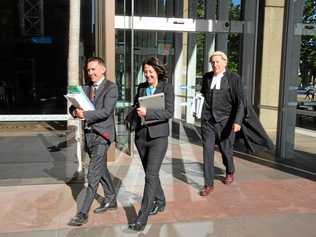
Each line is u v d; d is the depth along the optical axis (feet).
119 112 28.45
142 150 15.39
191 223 15.79
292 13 26.23
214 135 19.56
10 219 16.10
